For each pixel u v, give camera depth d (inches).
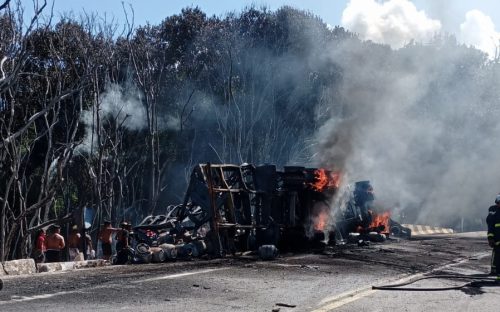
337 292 426.9
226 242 717.3
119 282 451.5
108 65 1181.7
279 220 784.3
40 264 577.0
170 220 769.6
